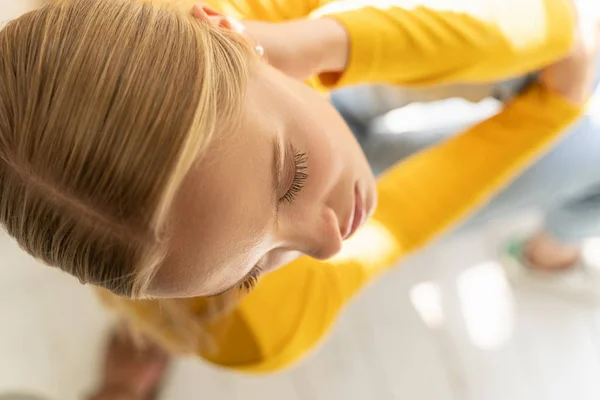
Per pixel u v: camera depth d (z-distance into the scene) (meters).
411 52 0.54
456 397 1.13
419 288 1.22
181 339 0.68
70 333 1.17
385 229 0.69
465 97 0.76
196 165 0.31
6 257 1.16
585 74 0.65
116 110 0.29
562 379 1.13
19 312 1.18
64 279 1.19
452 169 0.69
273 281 0.64
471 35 0.55
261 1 0.55
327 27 0.50
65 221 0.33
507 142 0.67
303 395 1.14
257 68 0.37
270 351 0.66
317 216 0.41
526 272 1.20
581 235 1.03
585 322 1.17
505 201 0.84
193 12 0.38
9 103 0.30
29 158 0.31
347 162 0.43
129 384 1.09
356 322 1.20
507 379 1.14
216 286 0.37
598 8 0.66
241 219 0.33
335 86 0.55
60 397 1.12
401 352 1.17
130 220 0.31
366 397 1.14
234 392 1.15
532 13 0.58
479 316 1.19
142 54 0.30
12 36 0.31
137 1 0.33
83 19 0.30
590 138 0.81
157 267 0.34
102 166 0.29
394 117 0.91
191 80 0.30
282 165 0.35
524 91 0.70
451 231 0.85
